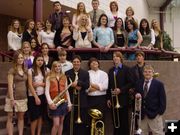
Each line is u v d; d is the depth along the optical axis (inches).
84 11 292.5
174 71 313.0
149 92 226.1
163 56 357.4
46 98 226.7
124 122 255.3
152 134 226.8
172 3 868.6
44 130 259.6
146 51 297.0
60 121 229.8
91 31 286.2
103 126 243.0
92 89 246.4
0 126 246.5
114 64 259.0
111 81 255.0
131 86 250.7
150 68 227.5
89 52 289.9
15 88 221.1
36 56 234.5
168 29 880.3
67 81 238.8
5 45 570.6
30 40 297.0
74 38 287.7
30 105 230.5
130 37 303.4
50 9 526.6
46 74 233.8
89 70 254.5
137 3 682.8
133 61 285.1
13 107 218.2
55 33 295.9
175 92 312.8
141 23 309.3
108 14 311.0
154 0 805.2
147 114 225.5
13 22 312.3
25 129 247.3
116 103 252.4
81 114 240.8
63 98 228.4
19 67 223.0
